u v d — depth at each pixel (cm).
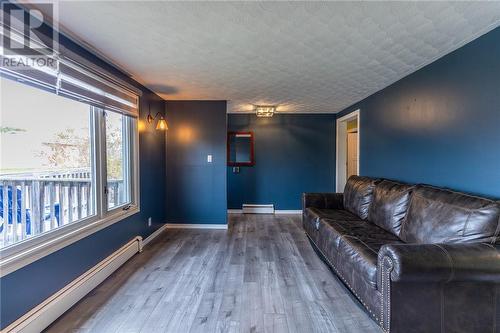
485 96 192
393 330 152
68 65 188
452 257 143
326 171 543
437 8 160
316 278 246
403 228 224
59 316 184
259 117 538
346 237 227
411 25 180
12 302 152
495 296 151
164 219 418
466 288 150
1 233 161
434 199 204
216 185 425
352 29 186
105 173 250
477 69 198
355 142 562
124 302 204
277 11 162
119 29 182
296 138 541
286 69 269
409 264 142
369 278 173
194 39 199
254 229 421
